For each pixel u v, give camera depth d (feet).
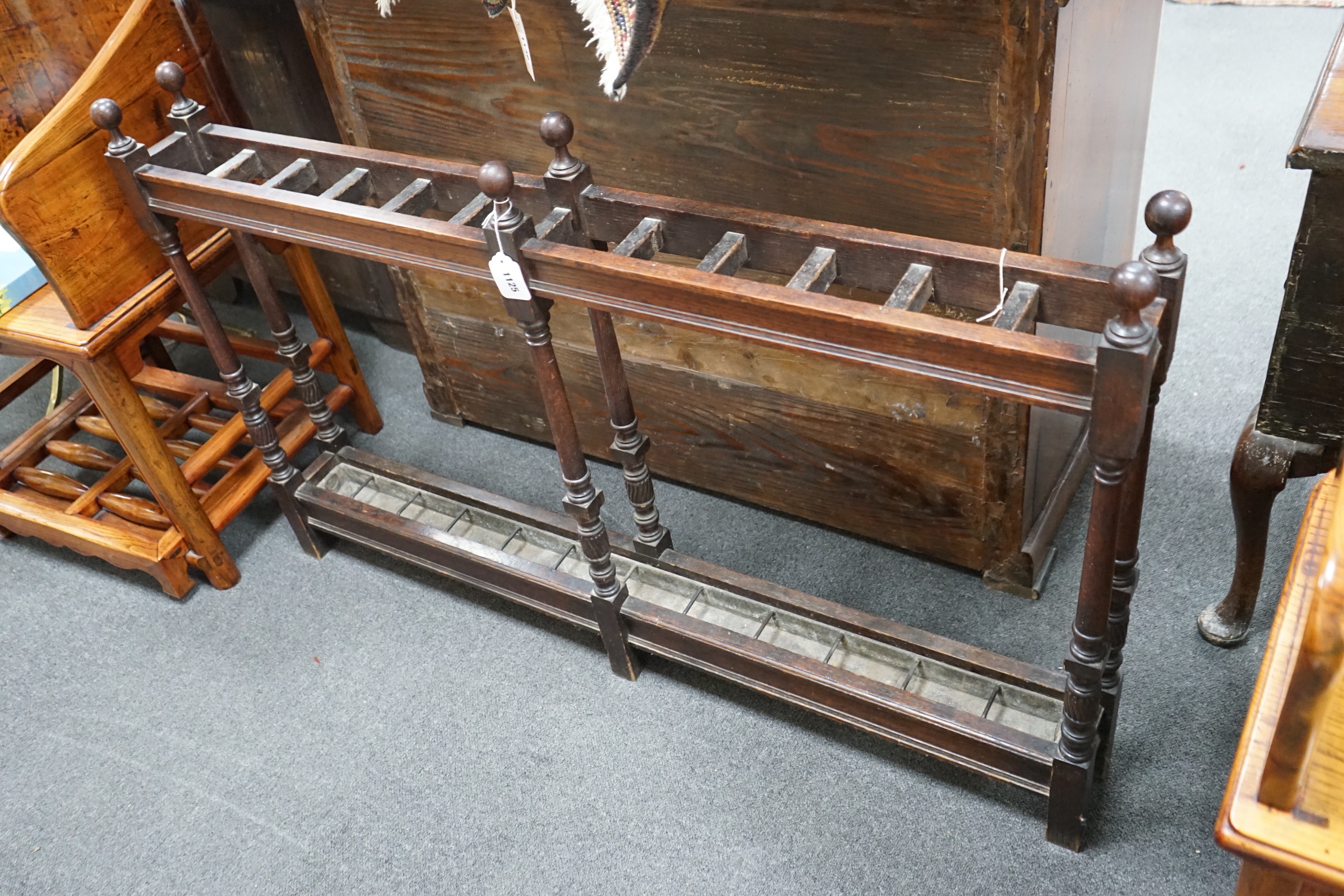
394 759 5.77
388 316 8.50
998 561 6.04
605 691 5.97
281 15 6.93
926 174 4.77
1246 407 7.07
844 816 5.21
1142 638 5.79
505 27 5.40
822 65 4.67
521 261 4.31
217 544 6.74
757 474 6.64
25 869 5.52
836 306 3.70
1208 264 8.23
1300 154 3.46
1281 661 3.05
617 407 5.40
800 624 5.68
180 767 5.89
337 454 6.96
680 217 4.42
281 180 5.08
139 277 6.01
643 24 4.29
